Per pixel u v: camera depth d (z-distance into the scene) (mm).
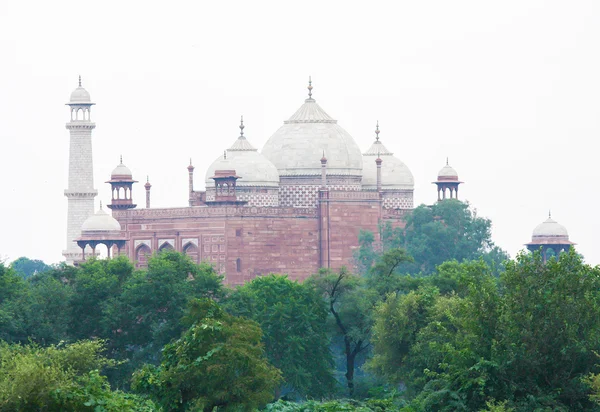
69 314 186000
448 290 187125
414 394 164375
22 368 102688
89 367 135000
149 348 181750
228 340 119562
